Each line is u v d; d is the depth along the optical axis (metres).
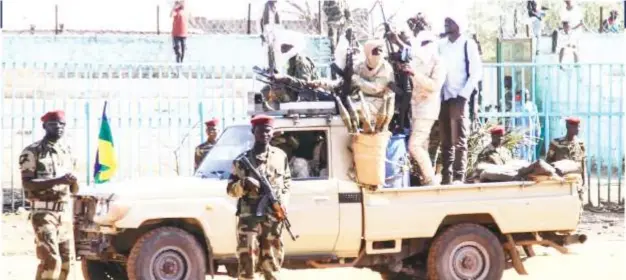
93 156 21.47
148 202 12.76
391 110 13.09
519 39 24.80
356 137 13.15
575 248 17.92
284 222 12.05
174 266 12.76
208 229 12.85
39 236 12.08
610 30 28.75
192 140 21.61
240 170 11.93
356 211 13.25
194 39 25.33
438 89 14.37
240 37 25.39
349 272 15.96
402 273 14.93
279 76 13.87
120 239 13.01
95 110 21.45
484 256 13.70
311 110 13.42
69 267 12.33
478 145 18.52
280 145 13.36
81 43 25.06
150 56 25.53
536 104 23.67
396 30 14.91
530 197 13.88
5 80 22.73
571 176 14.03
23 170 12.12
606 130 24.95
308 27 25.14
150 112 21.31
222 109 20.75
